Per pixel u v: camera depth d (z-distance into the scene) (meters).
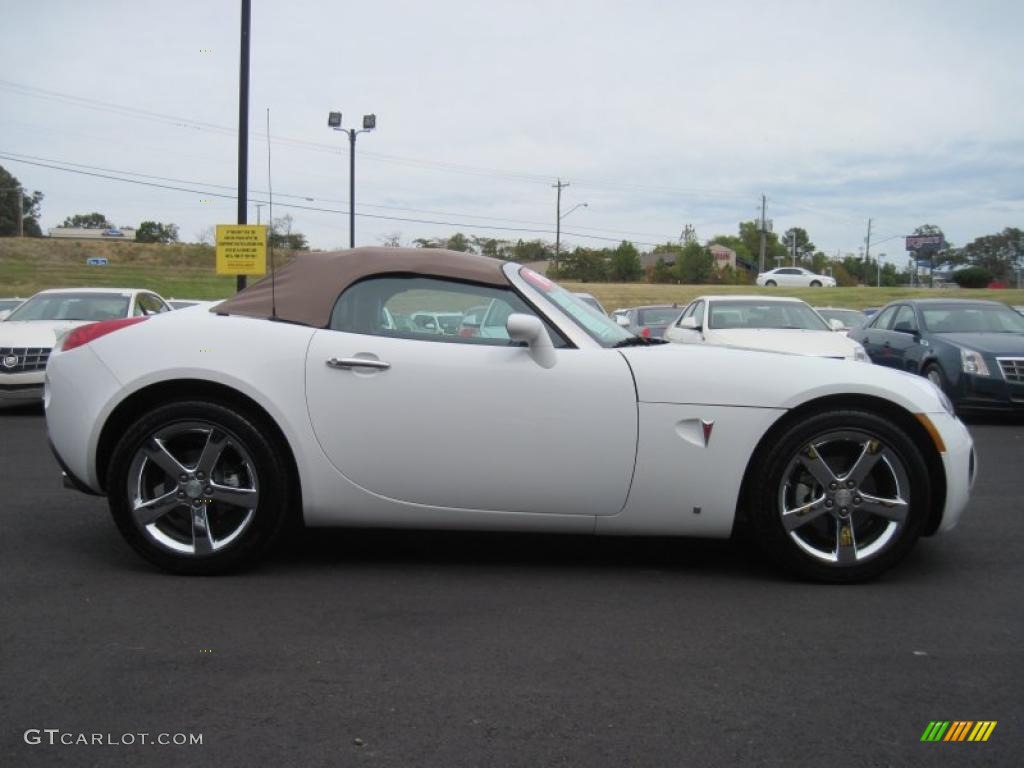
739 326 9.97
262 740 2.47
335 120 24.53
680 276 75.69
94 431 3.83
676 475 3.76
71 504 5.18
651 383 3.75
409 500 3.82
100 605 3.49
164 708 2.65
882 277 111.81
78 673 2.88
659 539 4.57
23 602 3.52
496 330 3.91
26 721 2.57
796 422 3.78
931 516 3.92
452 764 2.37
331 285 3.96
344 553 4.25
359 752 2.42
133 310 11.33
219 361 3.77
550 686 2.83
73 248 58.16
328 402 3.77
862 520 3.90
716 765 2.38
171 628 3.26
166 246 61.84
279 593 3.66
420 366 3.76
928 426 3.80
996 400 9.41
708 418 3.74
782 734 2.54
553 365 3.76
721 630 3.31
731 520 3.81
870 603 3.62
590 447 3.75
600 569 4.05
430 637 3.21
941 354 9.98
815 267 109.88
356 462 3.79
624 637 3.24
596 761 2.39
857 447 3.79
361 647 3.12
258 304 4.00
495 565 4.09
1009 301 32.75
